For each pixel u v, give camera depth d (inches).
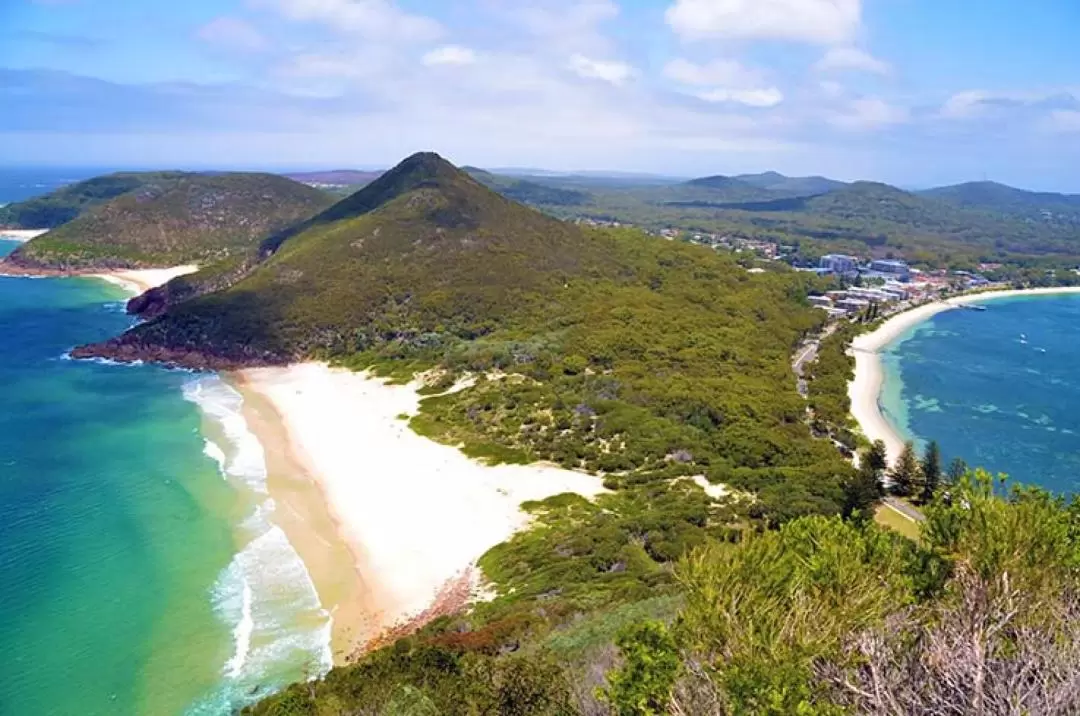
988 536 574.9
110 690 1459.2
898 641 539.5
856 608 546.0
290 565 1964.8
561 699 831.1
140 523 2186.3
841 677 521.7
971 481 669.9
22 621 1675.7
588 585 1658.5
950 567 601.0
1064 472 3070.9
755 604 556.1
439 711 899.4
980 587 558.3
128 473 2578.7
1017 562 554.9
